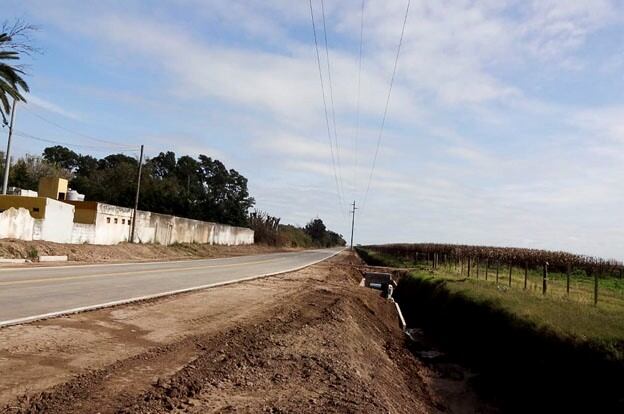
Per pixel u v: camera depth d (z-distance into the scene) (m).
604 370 8.74
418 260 51.03
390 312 21.73
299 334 11.02
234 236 70.19
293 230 123.38
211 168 87.06
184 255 43.56
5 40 27.77
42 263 23.09
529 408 9.95
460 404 10.88
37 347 7.61
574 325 10.97
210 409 5.83
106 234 35.91
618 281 30.67
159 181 68.12
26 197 28.84
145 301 13.30
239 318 12.27
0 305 10.70
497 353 12.86
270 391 6.80
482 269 35.38
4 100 29.84
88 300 12.42
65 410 5.26
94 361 7.20
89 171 78.31
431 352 15.64
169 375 6.90
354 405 6.63
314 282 24.83
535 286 20.95
